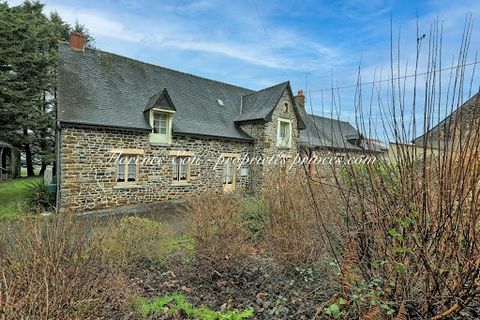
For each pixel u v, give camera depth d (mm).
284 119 17000
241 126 17062
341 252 3031
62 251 2965
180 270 4832
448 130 2180
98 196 11172
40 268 2656
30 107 18938
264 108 16688
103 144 11266
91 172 10992
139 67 15109
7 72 17031
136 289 3926
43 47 21375
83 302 2773
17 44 17359
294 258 4156
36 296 2342
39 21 22266
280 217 4500
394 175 2477
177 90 15812
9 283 2533
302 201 4270
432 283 2162
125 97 13031
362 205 2635
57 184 10969
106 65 13672
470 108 2188
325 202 3662
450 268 2109
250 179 16500
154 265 4988
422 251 2137
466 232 2059
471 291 2088
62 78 11734
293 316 3119
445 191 2109
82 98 11594
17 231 3332
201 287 4320
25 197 11859
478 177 2037
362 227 2621
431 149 2287
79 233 3484
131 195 12039
